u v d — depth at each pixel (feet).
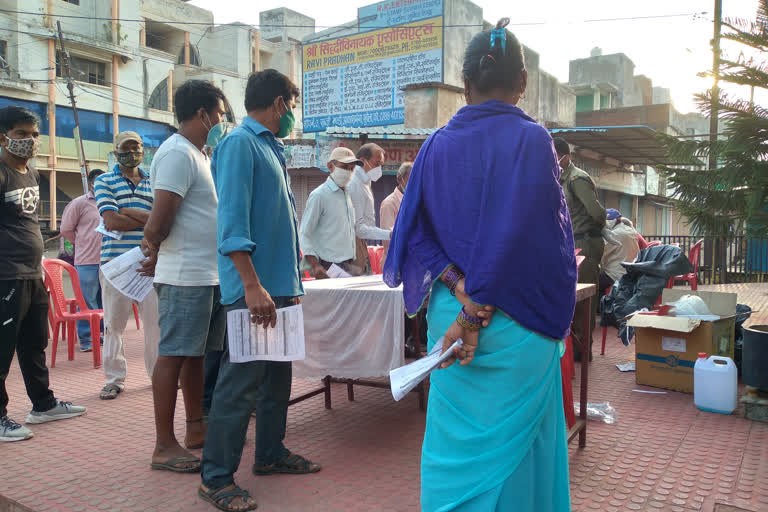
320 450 10.08
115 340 13.57
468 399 5.05
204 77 111.34
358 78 55.26
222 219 7.72
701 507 7.78
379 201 45.47
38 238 11.21
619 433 10.81
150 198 13.34
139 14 106.93
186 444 10.20
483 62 5.19
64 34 93.04
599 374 15.34
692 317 13.62
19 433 10.66
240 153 7.86
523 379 4.89
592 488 8.42
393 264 5.38
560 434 5.29
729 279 37.91
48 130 93.25
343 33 58.39
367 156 16.83
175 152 9.04
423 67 50.83
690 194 14.15
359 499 8.11
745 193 13.39
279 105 8.53
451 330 4.92
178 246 9.15
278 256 8.30
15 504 8.16
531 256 4.71
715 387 11.94
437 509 5.09
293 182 54.85
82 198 18.33
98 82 101.81
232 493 7.88
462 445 5.01
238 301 7.95
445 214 5.00
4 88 87.66
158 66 108.78
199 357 10.09
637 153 57.52
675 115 87.61
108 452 10.06
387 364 10.50
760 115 13.26
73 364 16.92
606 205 67.36
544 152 4.78
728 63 13.62
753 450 9.87
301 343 8.21
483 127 5.00
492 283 4.66
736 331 15.12
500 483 4.79
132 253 10.71
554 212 4.81
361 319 10.66
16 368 16.22
